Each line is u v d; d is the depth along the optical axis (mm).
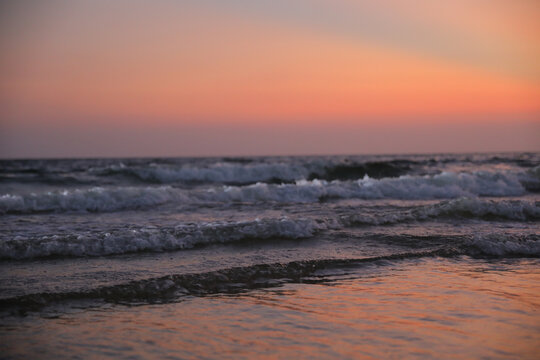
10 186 18812
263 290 5527
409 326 4324
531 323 4418
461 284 5816
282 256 7129
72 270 6137
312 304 5000
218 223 9180
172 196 14133
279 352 3727
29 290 5207
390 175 27062
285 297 5262
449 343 3910
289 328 4277
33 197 12406
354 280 5992
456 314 4664
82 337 4047
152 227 9453
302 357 3633
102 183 21359
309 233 8812
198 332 4176
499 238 8234
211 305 4961
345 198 16047
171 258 6906
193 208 12750
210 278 5875
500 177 19312
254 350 3768
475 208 11398
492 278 6137
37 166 41094
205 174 23953
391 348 3803
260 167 24984
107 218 11008
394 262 6977
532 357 3639
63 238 7371
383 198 16250
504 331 4195
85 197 12812
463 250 7820
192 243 7816
